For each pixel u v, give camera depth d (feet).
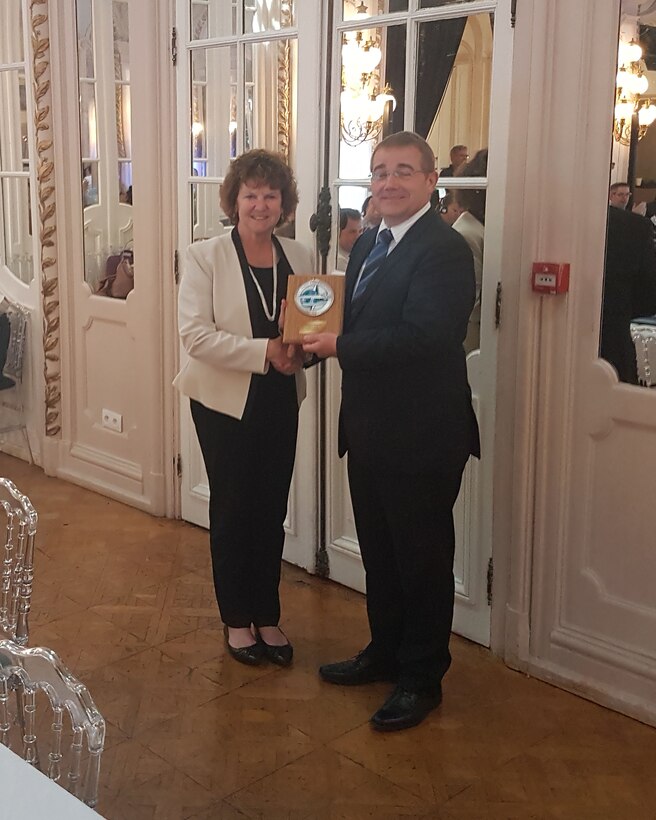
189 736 8.41
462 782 7.80
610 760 8.14
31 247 15.67
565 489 9.07
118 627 10.47
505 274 9.18
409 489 8.06
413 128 9.89
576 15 8.32
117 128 13.46
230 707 8.89
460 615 10.30
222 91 11.99
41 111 14.39
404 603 8.96
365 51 10.23
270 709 8.87
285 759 8.09
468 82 9.36
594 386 8.71
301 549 11.98
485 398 9.59
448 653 8.79
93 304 14.53
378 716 8.54
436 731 8.54
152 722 8.62
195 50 12.26
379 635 9.13
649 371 8.41
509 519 9.53
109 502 14.55
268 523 9.53
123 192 13.62
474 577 10.07
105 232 14.19
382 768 7.98
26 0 14.24
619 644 8.88
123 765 7.96
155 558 12.40
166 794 7.58
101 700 8.96
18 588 6.45
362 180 10.45
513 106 8.87
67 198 14.58
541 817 7.37
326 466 11.48
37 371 15.84
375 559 8.82
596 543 8.96
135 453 14.30
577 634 9.19
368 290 8.04
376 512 8.63
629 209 8.29
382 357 7.63
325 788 7.70
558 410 8.96
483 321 9.50
